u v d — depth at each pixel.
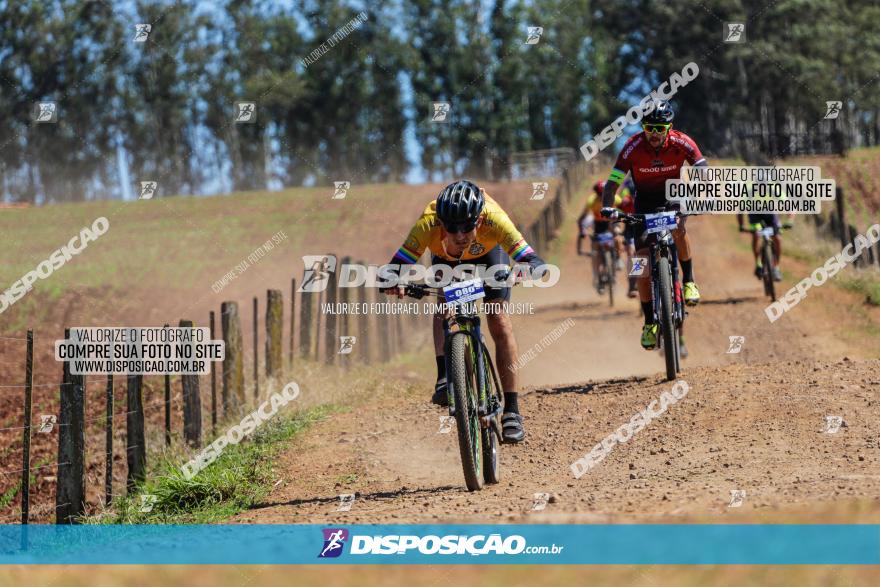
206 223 82.12
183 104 128.62
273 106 130.12
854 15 126.00
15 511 19.23
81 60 122.62
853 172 91.12
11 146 122.75
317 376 24.62
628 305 37.09
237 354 21.25
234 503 14.39
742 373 18.05
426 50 139.00
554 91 140.25
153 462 18.22
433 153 139.88
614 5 132.88
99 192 128.38
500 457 15.00
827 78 116.56
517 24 138.25
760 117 127.44
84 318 41.12
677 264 18.77
